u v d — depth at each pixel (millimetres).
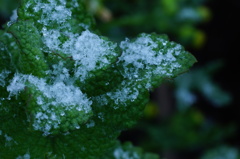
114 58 186
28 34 184
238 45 561
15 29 184
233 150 470
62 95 182
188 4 454
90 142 193
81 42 186
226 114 563
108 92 189
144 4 446
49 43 185
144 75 189
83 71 186
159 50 190
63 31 189
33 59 184
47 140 193
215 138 472
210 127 505
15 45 194
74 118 181
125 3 450
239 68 563
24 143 192
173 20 447
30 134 193
